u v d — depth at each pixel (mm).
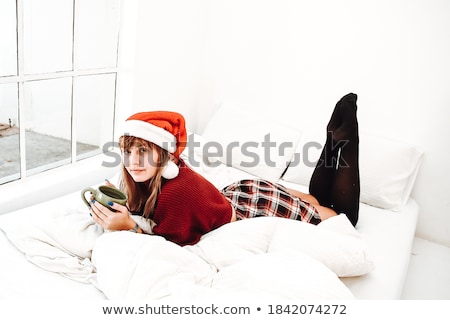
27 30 2400
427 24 2307
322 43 2586
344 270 1597
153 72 2631
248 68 2855
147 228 1710
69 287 1459
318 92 2668
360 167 2389
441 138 2412
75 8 2193
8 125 2314
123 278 1400
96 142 2775
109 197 1553
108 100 2650
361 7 2438
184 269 1470
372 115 2562
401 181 2365
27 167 2365
